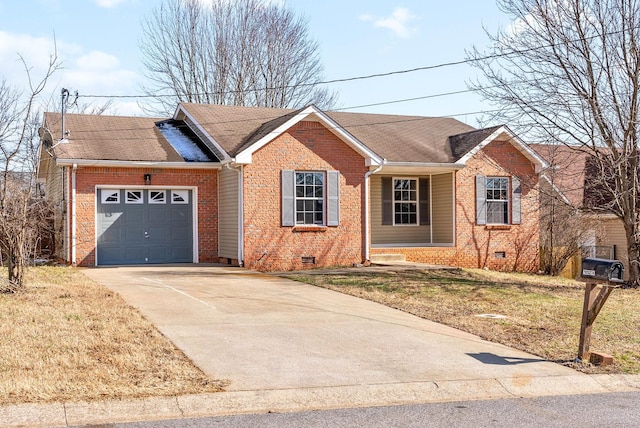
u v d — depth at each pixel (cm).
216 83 4172
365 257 2167
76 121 2314
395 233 2442
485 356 974
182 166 2089
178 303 1320
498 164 2388
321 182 2123
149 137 2277
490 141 2361
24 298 1274
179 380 797
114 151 2067
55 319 1090
